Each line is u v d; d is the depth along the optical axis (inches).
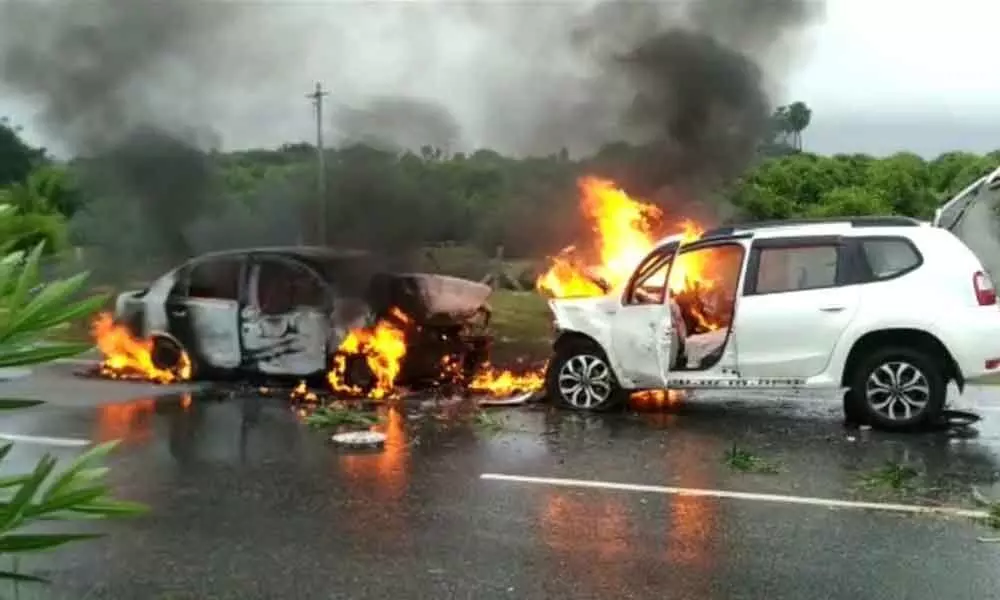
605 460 277.1
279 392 392.8
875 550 200.1
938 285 305.0
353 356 389.7
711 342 354.9
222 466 274.8
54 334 60.2
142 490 250.1
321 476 262.7
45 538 61.6
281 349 398.3
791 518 221.9
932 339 307.3
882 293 308.3
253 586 185.0
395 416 343.3
